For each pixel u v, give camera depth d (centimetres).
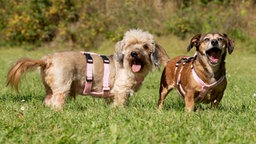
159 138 257
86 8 911
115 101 347
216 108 332
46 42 903
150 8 908
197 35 332
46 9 912
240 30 870
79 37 886
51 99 340
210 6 909
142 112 311
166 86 359
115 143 250
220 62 323
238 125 283
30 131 270
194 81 325
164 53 362
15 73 333
